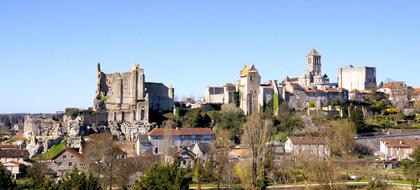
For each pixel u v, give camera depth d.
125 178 160.62
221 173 169.25
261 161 157.75
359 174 178.12
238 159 187.62
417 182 162.62
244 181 156.12
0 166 116.75
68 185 114.94
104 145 192.62
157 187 115.44
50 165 199.12
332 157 167.12
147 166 177.62
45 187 115.12
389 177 174.25
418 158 172.38
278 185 160.38
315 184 149.62
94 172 166.12
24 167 192.88
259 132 161.25
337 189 146.88
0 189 112.81
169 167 119.69
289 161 182.00
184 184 118.06
